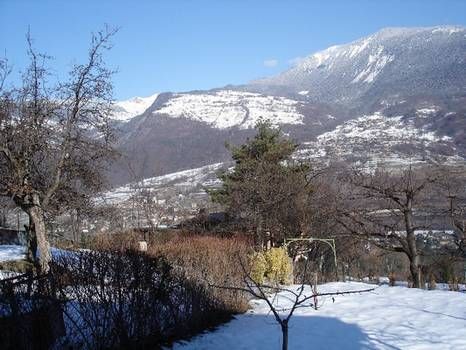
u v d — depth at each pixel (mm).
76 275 7281
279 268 16312
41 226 12641
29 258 13562
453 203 22781
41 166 13359
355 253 29000
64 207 14555
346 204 25266
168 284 8859
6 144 12320
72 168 13562
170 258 12883
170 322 9094
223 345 9117
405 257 34281
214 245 17484
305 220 22531
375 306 12344
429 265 23562
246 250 17953
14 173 12414
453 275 22672
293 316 11672
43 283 6758
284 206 22781
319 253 24719
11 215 22219
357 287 15273
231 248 16750
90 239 20375
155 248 16188
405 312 11516
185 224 28422
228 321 11016
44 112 12961
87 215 16156
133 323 7832
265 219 22938
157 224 28406
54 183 12953
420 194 22625
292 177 24984
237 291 12266
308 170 28156
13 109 12750
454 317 10734
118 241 19359
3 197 13289
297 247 21641
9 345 5980
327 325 10703
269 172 25516
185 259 12609
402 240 21547
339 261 28266
